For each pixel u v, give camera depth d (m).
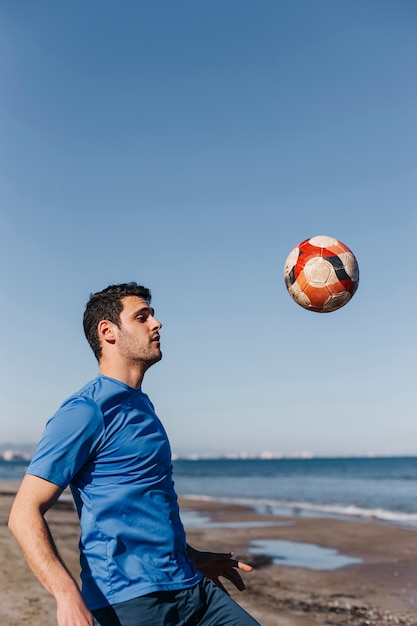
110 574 2.42
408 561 10.36
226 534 14.38
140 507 2.52
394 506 24.97
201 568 3.04
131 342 2.72
